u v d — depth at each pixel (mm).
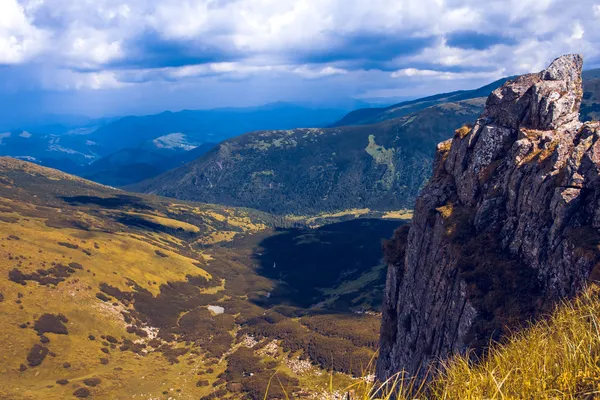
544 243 26656
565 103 32219
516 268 27703
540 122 32719
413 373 33969
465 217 33500
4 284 179500
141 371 160750
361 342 169125
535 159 30266
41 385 137000
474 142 36656
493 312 26281
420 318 35531
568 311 9805
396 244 45625
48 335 163000
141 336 193000
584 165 26062
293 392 124500
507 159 32844
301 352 164750
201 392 144250
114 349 175125
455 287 30156
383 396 6875
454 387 7785
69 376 147625
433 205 37938
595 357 7109
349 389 6699
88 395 134750
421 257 37344
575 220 25344
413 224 39938
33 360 148000
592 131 27750
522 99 34688
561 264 24594
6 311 165375
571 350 7520
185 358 177000
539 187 28266
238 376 152375
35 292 184250
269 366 155375
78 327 177000
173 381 154125
